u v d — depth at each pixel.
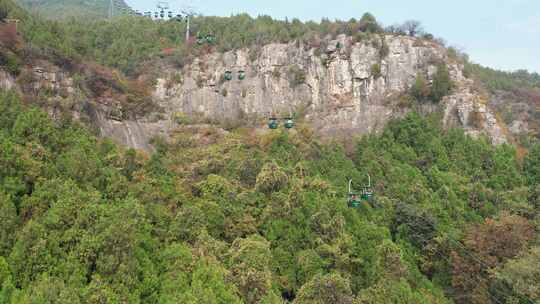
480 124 87.88
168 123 92.62
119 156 58.53
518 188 69.19
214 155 73.88
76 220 41.00
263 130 92.06
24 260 37.53
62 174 48.38
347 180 67.69
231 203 57.16
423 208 61.53
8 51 68.00
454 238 57.78
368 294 45.59
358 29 105.06
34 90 68.31
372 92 96.56
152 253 43.62
